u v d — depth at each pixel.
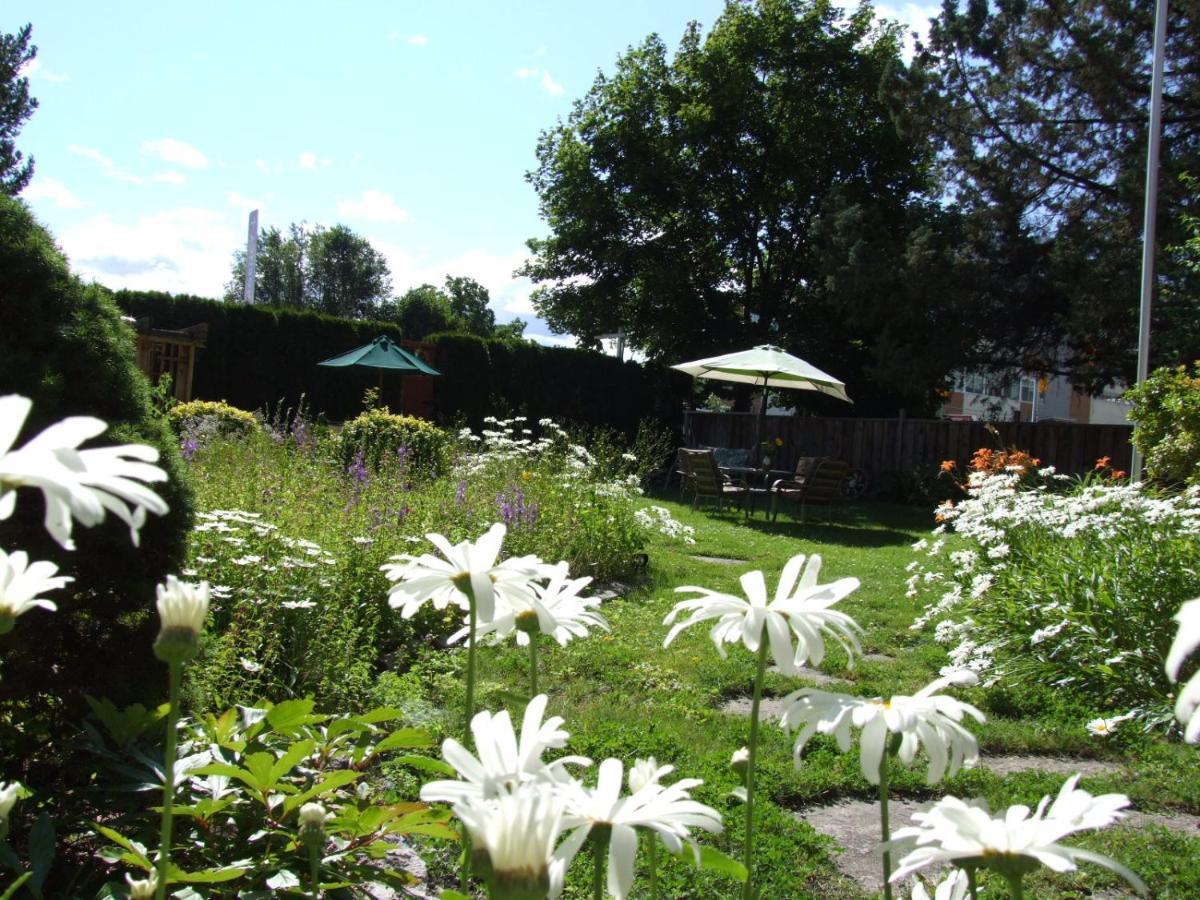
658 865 2.82
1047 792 3.62
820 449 19.91
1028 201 18.05
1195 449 8.34
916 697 1.32
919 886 1.43
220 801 2.13
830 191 21.72
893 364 18.52
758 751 3.94
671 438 22.97
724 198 23.92
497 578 1.51
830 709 1.27
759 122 23.34
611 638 5.75
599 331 25.66
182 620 1.05
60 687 2.49
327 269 53.56
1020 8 17.36
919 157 22.86
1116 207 16.72
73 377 2.56
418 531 6.35
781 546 10.94
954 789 3.65
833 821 3.40
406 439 10.77
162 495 2.63
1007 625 5.36
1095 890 2.89
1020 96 17.73
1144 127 16.59
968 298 17.67
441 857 2.80
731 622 1.35
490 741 1.11
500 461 9.45
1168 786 3.74
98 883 2.19
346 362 14.98
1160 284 15.48
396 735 2.29
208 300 16.38
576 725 4.09
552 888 0.91
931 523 14.55
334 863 2.24
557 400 21.05
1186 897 2.84
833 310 22.75
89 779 2.47
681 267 23.08
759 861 2.94
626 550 8.23
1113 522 5.50
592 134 24.61
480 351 19.86
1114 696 4.73
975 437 17.92
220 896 2.10
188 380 15.24
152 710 2.56
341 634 4.48
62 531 0.83
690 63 23.69
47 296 2.56
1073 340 18.28
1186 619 0.79
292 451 9.34
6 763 2.49
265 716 2.25
